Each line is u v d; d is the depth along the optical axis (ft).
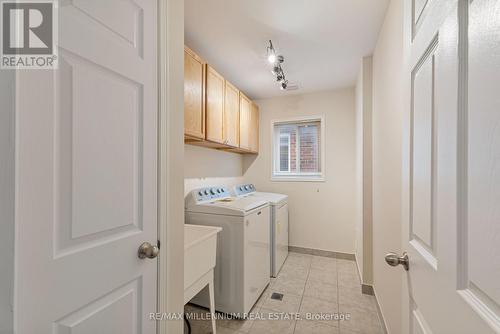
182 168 3.62
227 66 7.83
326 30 5.81
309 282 7.90
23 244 1.75
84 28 2.19
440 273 1.72
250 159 11.46
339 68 8.04
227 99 7.77
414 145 2.35
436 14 1.83
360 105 7.73
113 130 2.49
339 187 10.10
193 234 5.51
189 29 5.77
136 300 2.80
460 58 1.48
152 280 3.02
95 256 2.30
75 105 2.11
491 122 1.20
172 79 3.39
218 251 6.29
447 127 1.61
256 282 6.77
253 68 8.00
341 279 8.10
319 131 10.71
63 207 2.02
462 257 1.46
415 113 2.33
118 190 2.55
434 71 1.88
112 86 2.48
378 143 6.10
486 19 1.24
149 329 2.96
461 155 1.47
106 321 2.41
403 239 2.67
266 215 7.66
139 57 2.83
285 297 7.00
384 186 5.37
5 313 1.69
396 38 4.34
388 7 4.94
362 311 6.30
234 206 6.39
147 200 2.95
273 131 11.24
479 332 1.25
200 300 6.38
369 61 7.13
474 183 1.34
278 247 8.64
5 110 1.70
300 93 10.61
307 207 10.57
